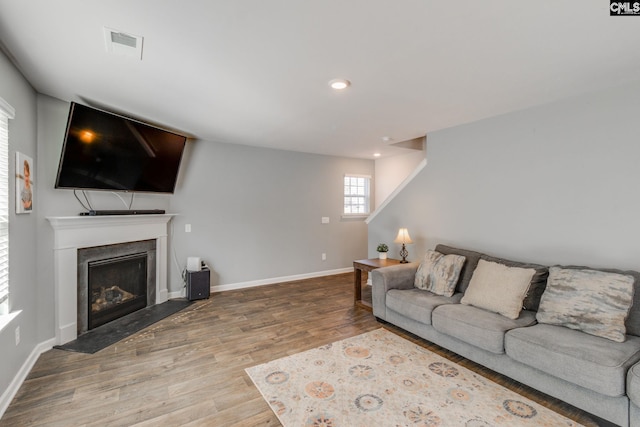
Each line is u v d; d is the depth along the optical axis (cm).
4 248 210
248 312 382
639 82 239
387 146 505
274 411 198
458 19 167
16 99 229
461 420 190
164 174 392
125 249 362
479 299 271
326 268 591
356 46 195
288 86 258
